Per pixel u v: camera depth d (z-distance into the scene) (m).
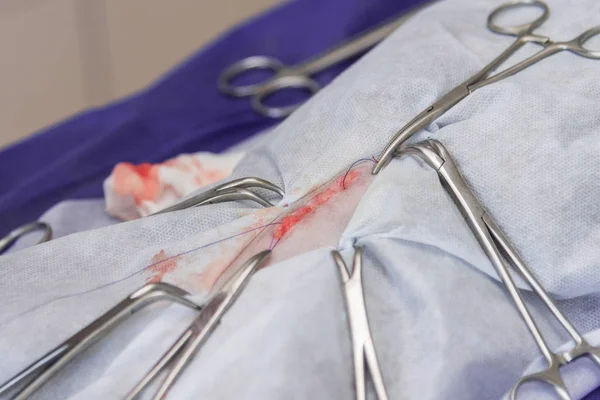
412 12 1.03
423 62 0.68
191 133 1.00
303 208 0.62
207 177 0.81
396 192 0.58
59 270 0.62
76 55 1.70
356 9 1.10
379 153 0.64
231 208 0.64
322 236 0.60
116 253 0.62
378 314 0.56
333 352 0.52
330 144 0.66
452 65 0.68
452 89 0.66
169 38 1.75
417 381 0.53
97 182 0.95
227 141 1.01
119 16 1.73
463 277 0.57
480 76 0.67
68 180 0.95
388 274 0.57
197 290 0.59
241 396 0.51
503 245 0.58
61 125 1.03
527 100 0.62
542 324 0.58
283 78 1.01
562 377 0.55
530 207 0.59
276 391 0.50
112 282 0.60
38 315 0.57
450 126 0.63
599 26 0.68
